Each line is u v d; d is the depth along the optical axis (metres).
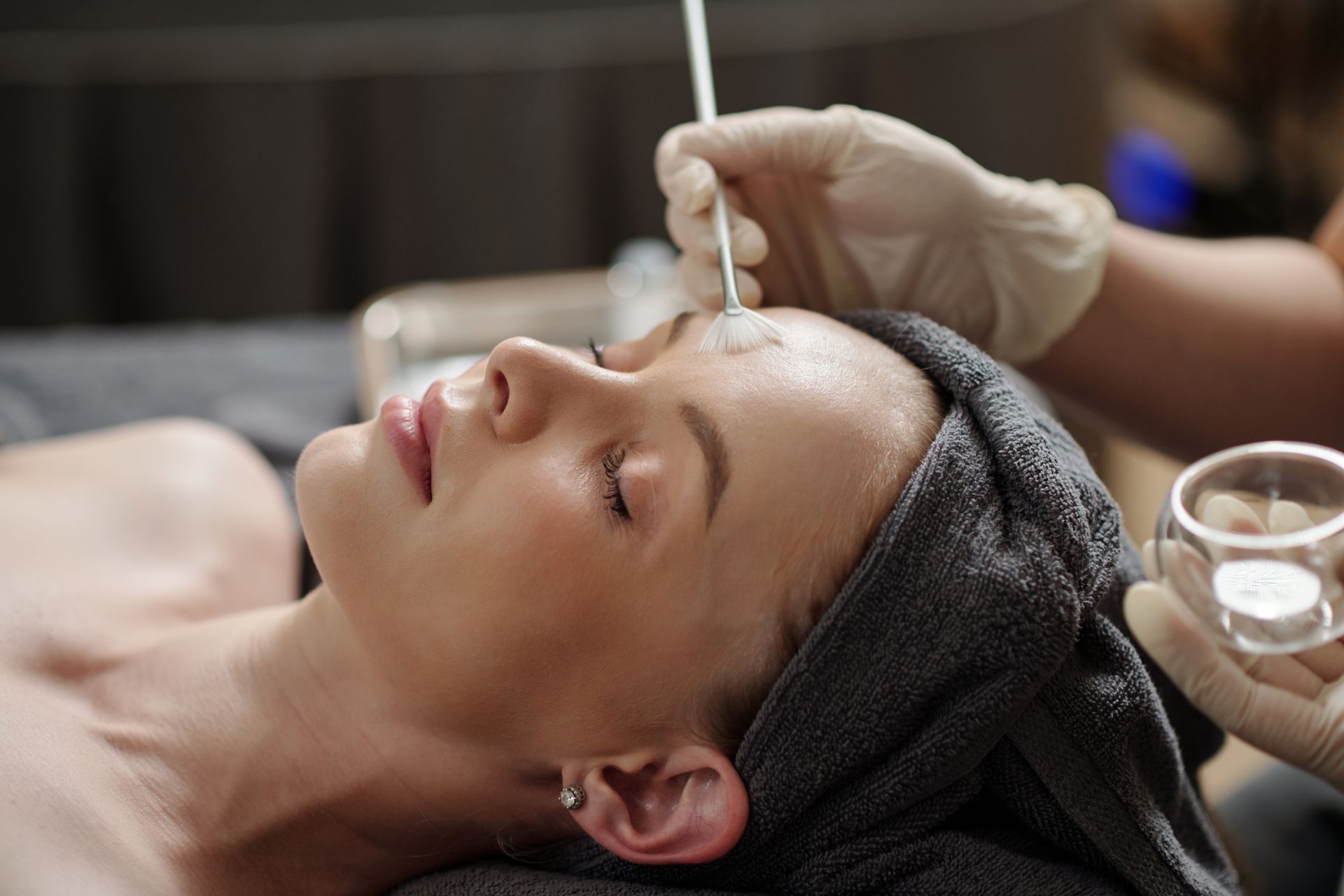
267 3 2.25
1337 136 2.73
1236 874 0.96
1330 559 0.71
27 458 1.36
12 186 2.28
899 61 2.37
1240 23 2.75
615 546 0.82
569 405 0.85
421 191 2.41
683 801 0.86
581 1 2.31
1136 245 1.20
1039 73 2.39
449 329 1.68
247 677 0.96
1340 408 1.23
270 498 1.39
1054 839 0.85
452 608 0.83
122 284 2.40
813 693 0.81
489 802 0.91
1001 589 0.78
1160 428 1.25
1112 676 0.84
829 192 1.10
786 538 0.82
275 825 0.92
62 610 1.07
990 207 1.09
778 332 0.90
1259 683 0.85
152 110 2.29
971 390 0.89
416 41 2.30
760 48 2.36
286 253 2.41
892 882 0.84
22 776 0.85
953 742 0.79
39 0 2.19
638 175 2.44
